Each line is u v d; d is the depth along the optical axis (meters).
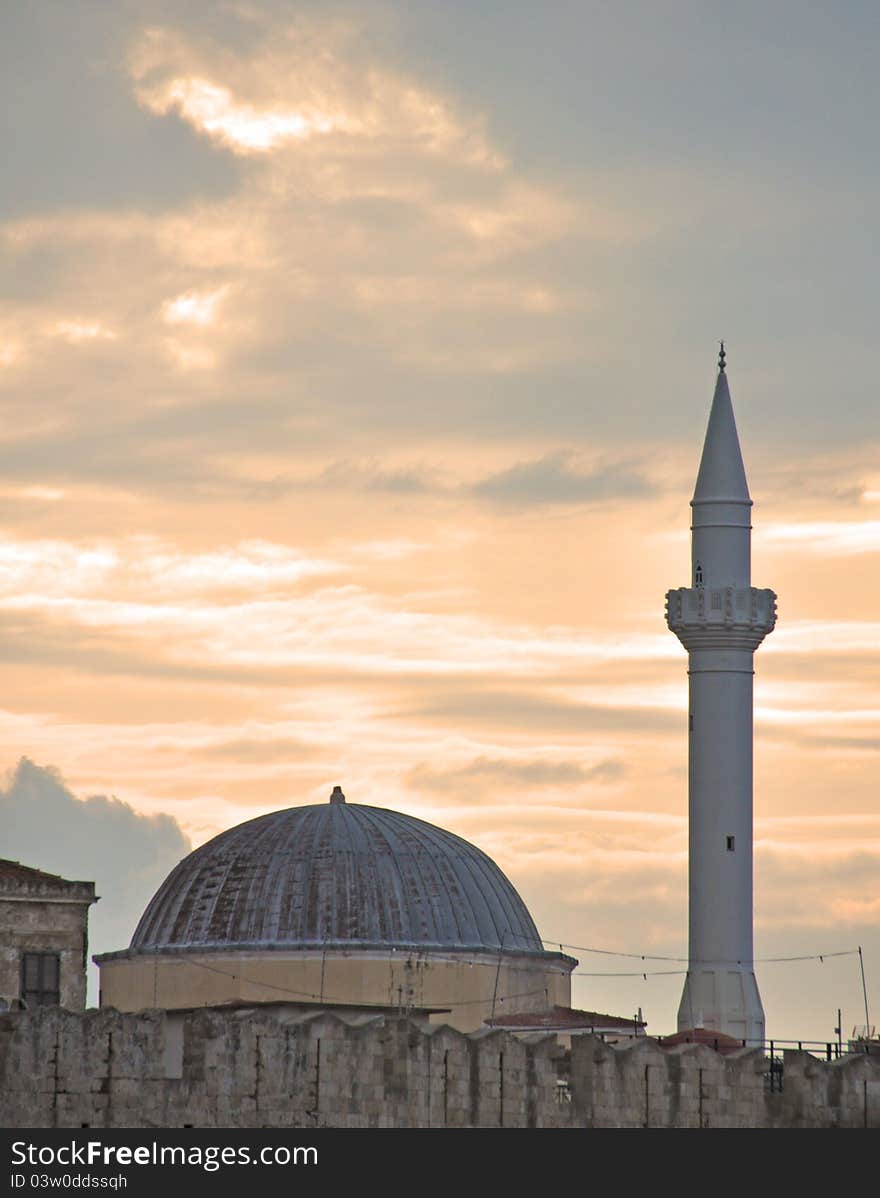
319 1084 120.19
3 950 137.75
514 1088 128.50
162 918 156.00
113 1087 113.12
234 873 156.25
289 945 151.12
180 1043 133.88
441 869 157.62
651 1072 134.62
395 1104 122.81
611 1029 150.75
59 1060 111.62
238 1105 117.38
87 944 140.38
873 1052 153.62
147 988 153.38
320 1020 121.06
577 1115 130.38
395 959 151.50
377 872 155.62
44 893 139.25
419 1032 124.62
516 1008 154.50
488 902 157.62
